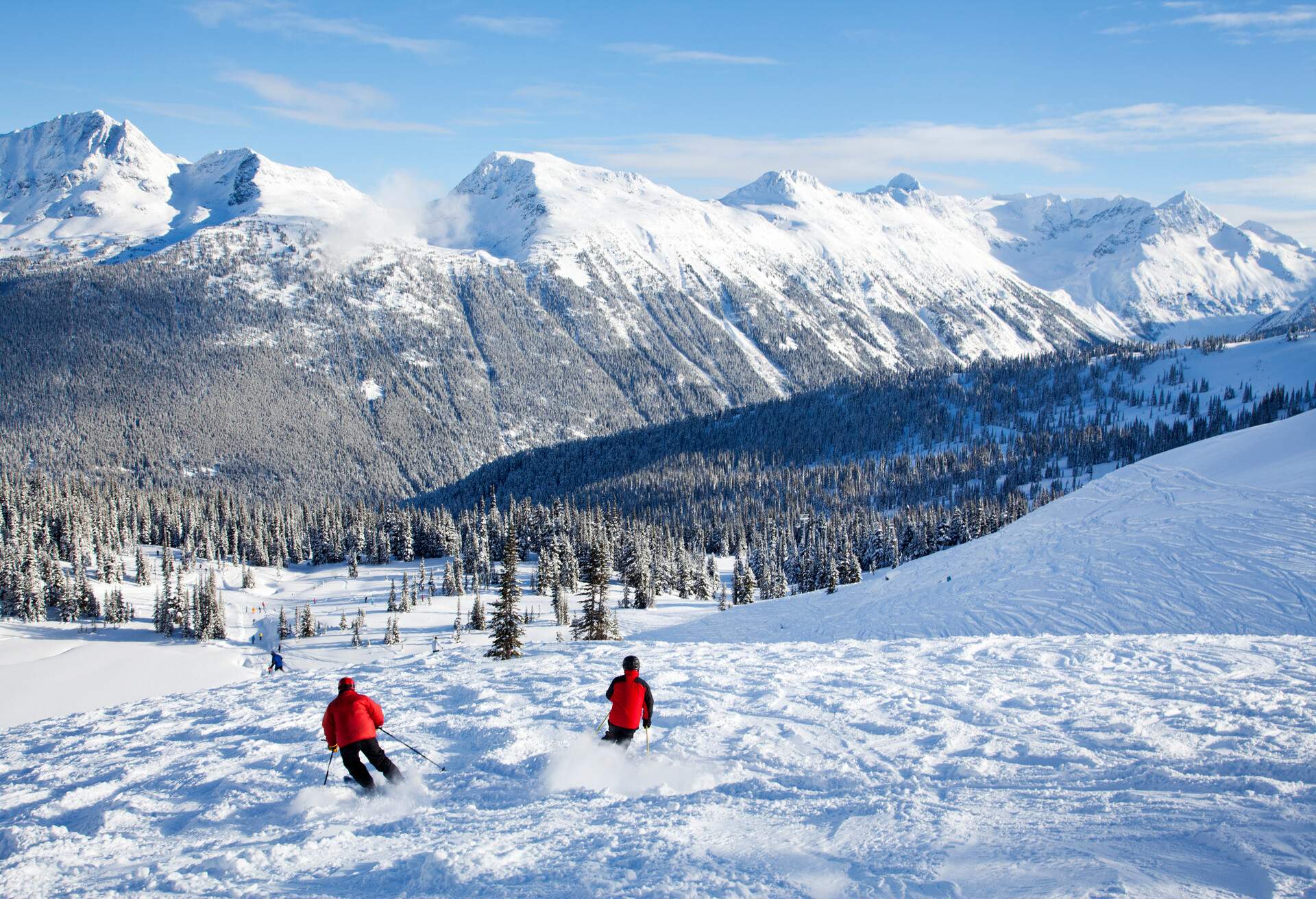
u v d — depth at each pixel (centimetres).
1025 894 549
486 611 9538
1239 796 748
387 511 18262
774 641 4116
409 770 1055
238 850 783
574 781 950
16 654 9019
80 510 15250
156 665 7325
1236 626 2831
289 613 11869
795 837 707
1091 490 5303
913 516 13012
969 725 1101
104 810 959
